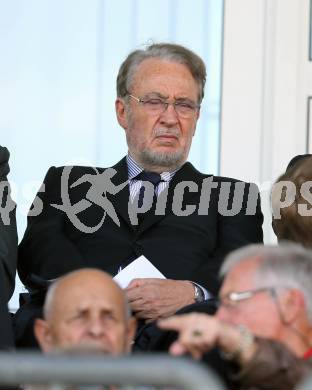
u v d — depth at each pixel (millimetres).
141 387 4031
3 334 6297
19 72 9273
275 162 9195
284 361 4270
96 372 3523
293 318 4652
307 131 9242
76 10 9305
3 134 9242
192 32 9336
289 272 4688
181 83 7730
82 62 9305
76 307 4965
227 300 4730
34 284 6707
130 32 9320
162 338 6070
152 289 6859
